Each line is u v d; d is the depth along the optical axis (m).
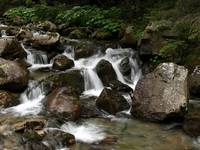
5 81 7.68
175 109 7.15
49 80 8.20
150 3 11.98
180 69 7.73
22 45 9.91
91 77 8.88
